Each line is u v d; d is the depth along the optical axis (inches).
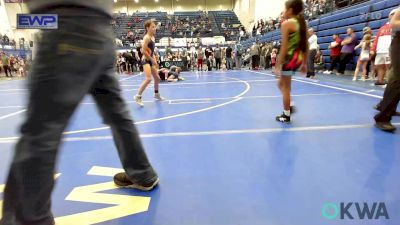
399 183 88.7
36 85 48.6
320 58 506.9
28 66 50.9
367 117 172.7
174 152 123.2
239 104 232.8
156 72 256.4
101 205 80.9
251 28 1104.8
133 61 768.9
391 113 145.3
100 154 122.2
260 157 114.0
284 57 157.4
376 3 395.9
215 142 134.9
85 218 74.5
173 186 91.8
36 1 48.3
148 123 176.1
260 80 433.1
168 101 260.7
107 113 79.4
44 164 50.6
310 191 85.4
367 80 355.6
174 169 105.0
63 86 49.1
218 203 80.7
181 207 79.1
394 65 137.3
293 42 154.8
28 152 49.6
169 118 188.9
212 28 1332.4
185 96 289.6
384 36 285.0
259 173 99.1
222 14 1477.6
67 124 53.0
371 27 395.9
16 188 51.8
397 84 138.7
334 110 196.2
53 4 48.1
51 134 50.1
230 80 451.5
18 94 361.1
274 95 274.5
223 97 273.6
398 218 71.0
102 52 54.3
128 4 1594.5
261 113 195.5
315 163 106.0
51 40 48.3
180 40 1047.0
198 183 93.4
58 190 90.0
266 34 794.2
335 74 453.7
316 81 374.0
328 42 510.6
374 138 132.5
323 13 592.7
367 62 363.6
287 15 156.3
